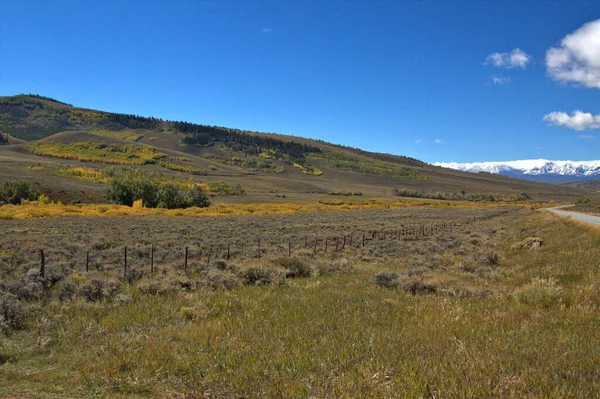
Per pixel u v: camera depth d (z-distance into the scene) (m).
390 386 4.56
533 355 5.49
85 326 7.95
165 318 8.72
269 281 13.38
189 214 71.19
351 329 7.35
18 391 5.07
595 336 6.34
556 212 58.53
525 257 19.30
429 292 11.97
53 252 22.08
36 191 86.25
